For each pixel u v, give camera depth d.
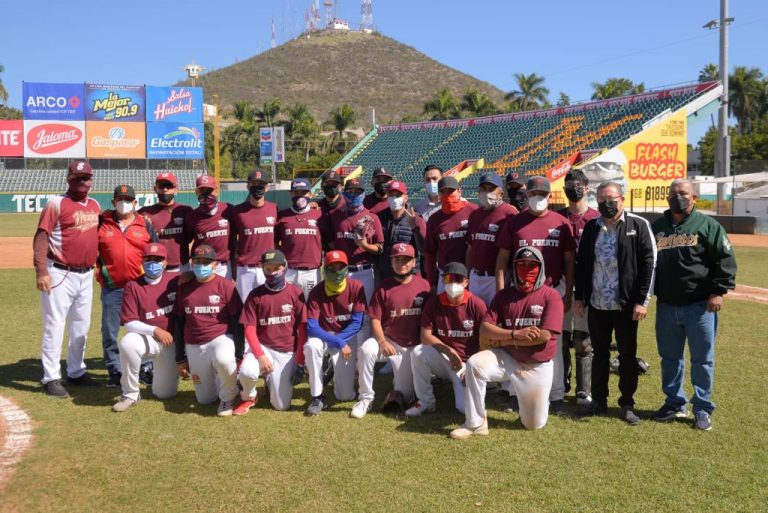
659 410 5.61
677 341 5.47
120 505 4.02
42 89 45.00
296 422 5.59
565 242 5.94
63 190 47.94
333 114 67.38
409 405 5.98
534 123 36.28
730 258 5.22
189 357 5.96
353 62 178.25
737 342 8.22
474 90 59.22
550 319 5.29
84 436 5.17
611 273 5.52
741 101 63.00
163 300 6.14
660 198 26.52
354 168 39.06
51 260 6.27
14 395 6.25
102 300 6.61
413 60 182.88
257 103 152.50
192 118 48.44
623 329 5.53
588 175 20.38
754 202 31.59
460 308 5.71
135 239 6.60
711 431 5.24
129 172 47.97
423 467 4.57
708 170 61.22
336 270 6.00
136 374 5.97
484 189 6.33
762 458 4.69
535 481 4.33
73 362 6.63
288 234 7.42
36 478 4.39
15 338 8.59
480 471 4.50
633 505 4.00
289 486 4.27
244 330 6.02
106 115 46.31
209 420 5.63
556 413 5.76
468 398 5.20
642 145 25.91
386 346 5.86
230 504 4.02
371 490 4.20
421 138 41.94
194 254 5.82
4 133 44.84
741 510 3.94
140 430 5.33
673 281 5.38
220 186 49.41
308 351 5.83
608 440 5.08
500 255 6.08
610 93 62.56
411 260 6.01
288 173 63.88
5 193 46.53
